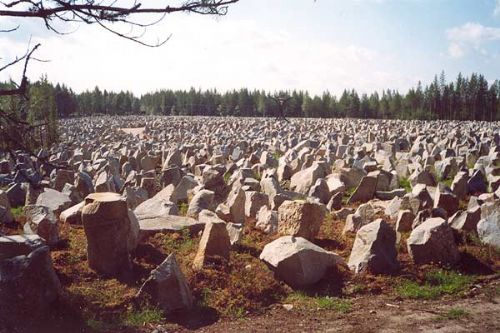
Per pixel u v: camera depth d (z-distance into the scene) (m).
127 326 6.63
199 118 92.25
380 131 38.03
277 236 10.07
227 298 7.45
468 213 10.02
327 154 21.78
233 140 34.12
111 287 7.65
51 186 15.78
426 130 40.38
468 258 8.74
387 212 11.84
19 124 5.48
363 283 7.96
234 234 9.55
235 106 122.00
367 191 13.93
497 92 100.69
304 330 6.50
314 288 7.93
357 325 6.59
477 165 17.12
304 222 9.77
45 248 6.91
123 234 8.15
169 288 7.11
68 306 6.86
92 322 6.64
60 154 23.62
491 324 6.50
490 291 7.64
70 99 97.31
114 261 8.09
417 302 7.33
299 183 15.57
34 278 6.69
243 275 8.11
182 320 6.90
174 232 10.12
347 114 108.81
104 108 124.44
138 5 4.39
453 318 6.71
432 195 13.16
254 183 14.58
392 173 15.24
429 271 8.29
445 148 23.50
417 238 8.62
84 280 7.86
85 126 61.25
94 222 8.03
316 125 52.19
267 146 29.86
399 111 103.69
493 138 27.56
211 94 129.12
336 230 10.77
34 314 6.60
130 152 26.41
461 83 102.69
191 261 8.63
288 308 7.25
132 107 136.38
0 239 7.24
